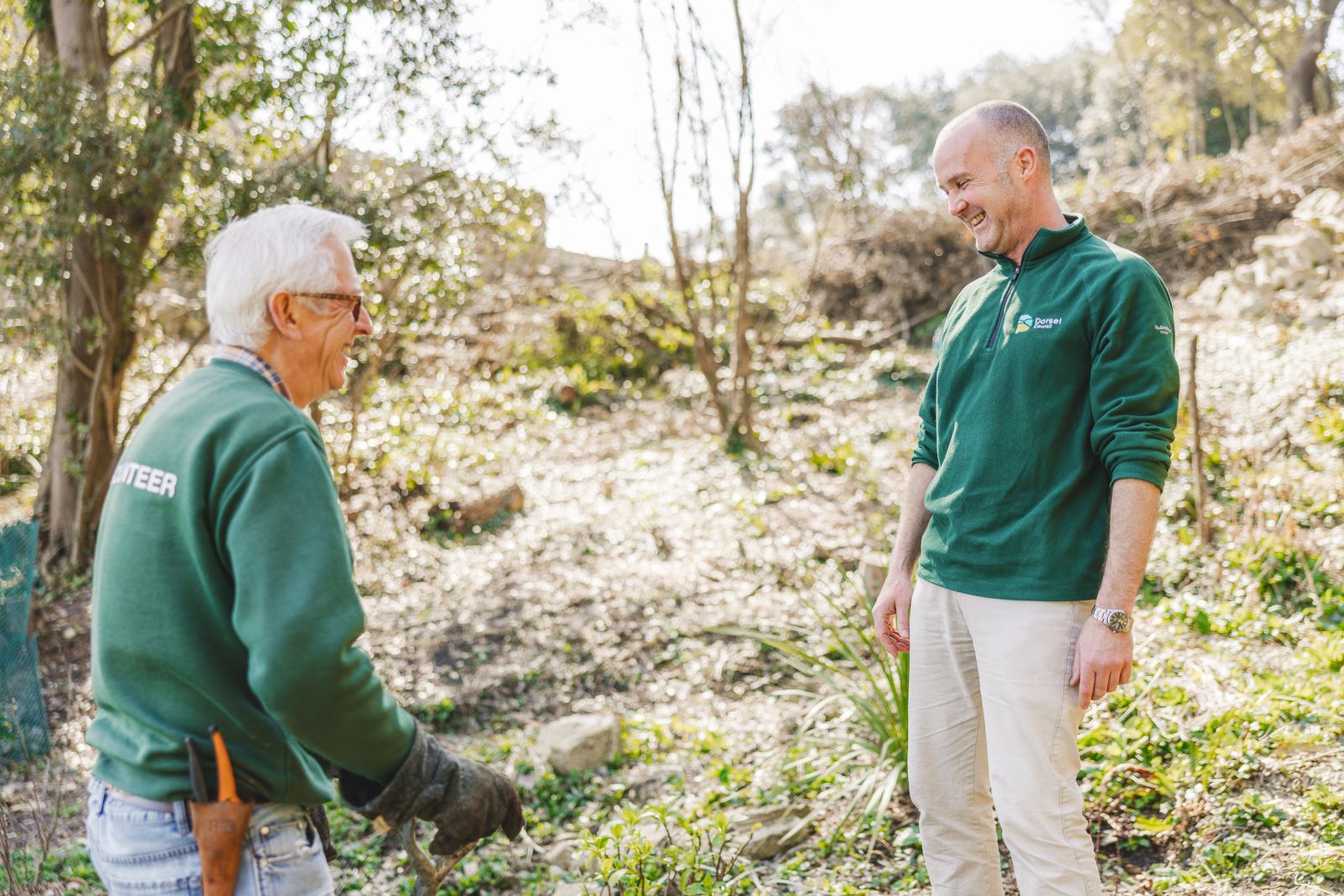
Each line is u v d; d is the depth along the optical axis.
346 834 3.80
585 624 5.75
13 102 5.75
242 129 7.04
